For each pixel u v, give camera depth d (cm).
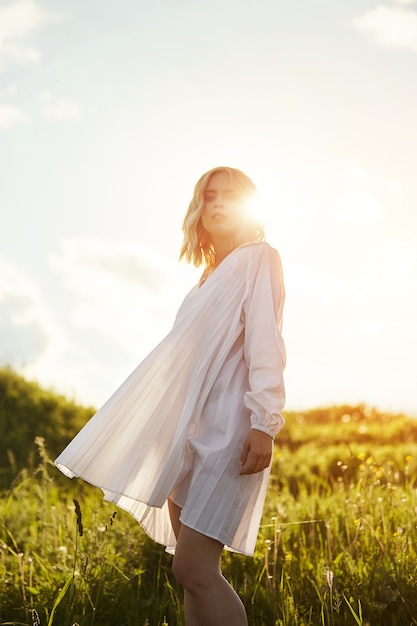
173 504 302
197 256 334
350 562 392
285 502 570
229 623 274
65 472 303
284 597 357
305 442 1102
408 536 404
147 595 409
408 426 1105
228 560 427
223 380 288
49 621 337
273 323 284
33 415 1162
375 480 502
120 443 296
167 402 295
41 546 493
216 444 281
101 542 446
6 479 788
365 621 345
